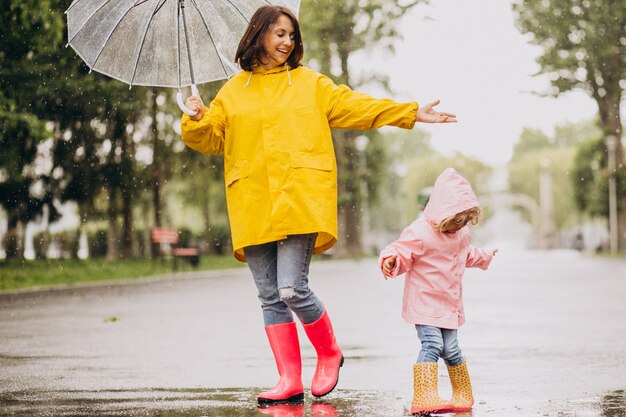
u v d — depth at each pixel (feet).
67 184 96.17
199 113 18.80
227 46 19.85
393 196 364.99
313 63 119.55
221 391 21.07
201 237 183.52
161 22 19.77
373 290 63.57
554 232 301.63
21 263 99.25
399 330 35.53
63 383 22.54
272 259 19.42
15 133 70.79
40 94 71.72
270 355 28.30
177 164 111.24
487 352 28.09
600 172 192.95
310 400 19.40
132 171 99.50
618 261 137.08
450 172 18.52
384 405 18.66
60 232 155.33
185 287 72.18
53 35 63.77
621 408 18.17
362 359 26.66
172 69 19.94
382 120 18.70
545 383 21.67
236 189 18.95
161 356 28.14
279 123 18.66
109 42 19.75
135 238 137.28
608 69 129.90
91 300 56.29
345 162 153.89
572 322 37.73
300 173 18.48
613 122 153.28
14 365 26.12
